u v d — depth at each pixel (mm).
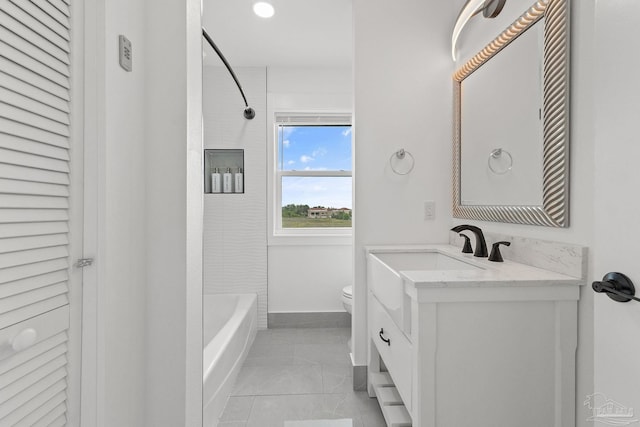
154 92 1054
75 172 812
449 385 1064
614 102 706
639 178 655
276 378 2084
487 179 1618
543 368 1078
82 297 832
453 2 1972
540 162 1250
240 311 2486
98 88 842
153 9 1058
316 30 2389
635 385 666
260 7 2113
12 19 633
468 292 1052
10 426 636
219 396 1705
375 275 1658
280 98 2998
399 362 1277
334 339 2738
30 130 684
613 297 690
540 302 1077
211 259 2994
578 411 1068
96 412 830
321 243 3031
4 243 633
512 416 1074
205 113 2979
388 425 1448
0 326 620
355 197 1961
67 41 792
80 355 830
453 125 1949
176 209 1058
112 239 876
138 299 1008
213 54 2754
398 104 1961
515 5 1417
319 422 1646
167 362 1054
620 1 688
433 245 1950
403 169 1961
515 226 1430
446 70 1973
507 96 1458
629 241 676
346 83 3021
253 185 3008
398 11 1959
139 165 1016
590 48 1034
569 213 1121
